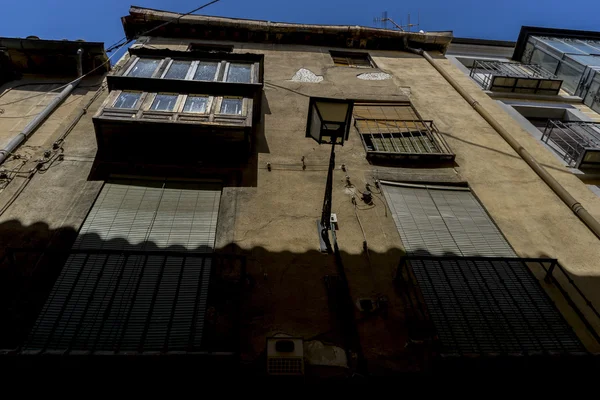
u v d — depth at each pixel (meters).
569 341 5.04
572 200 7.20
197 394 4.13
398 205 7.06
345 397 4.32
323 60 12.45
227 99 7.70
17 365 3.96
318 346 4.76
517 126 9.68
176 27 12.71
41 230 5.82
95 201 6.45
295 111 9.40
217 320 4.94
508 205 7.24
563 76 12.62
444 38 13.89
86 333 4.64
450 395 4.34
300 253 5.89
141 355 4.07
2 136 8.03
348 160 7.92
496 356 4.34
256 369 4.45
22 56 10.13
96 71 10.52
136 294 5.07
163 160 7.22
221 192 6.91
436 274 5.81
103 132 6.94
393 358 4.70
